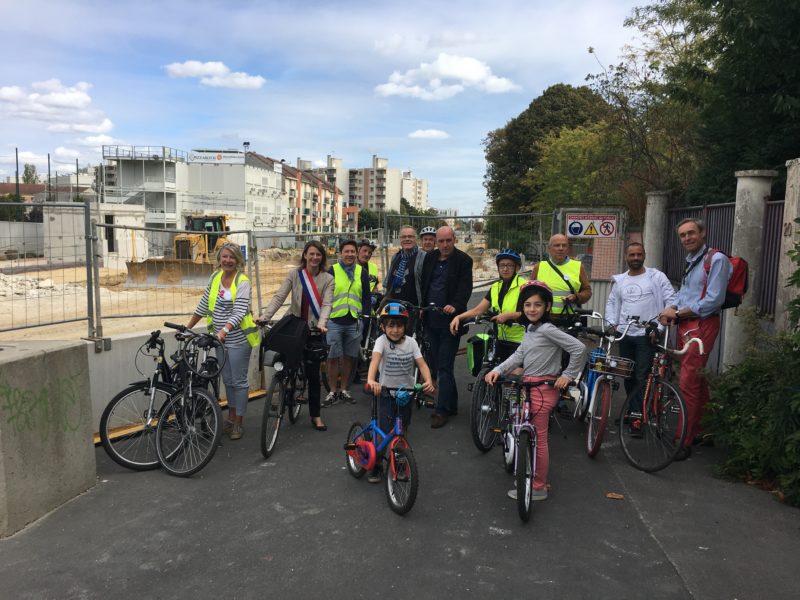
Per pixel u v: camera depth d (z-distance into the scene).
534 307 4.30
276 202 82.25
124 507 4.25
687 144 13.92
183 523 3.99
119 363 6.11
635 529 3.83
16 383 3.89
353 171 153.12
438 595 3.11
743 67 8.31
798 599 3.05
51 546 3.69
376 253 10.46
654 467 4.80
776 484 4.46
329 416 6.57
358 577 3.29
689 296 5.25
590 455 5.16
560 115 38.97
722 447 5.31
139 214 38.88
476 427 5.26
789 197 5.59
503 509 4.16
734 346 6.29
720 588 3.15
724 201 9.31
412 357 4.58
